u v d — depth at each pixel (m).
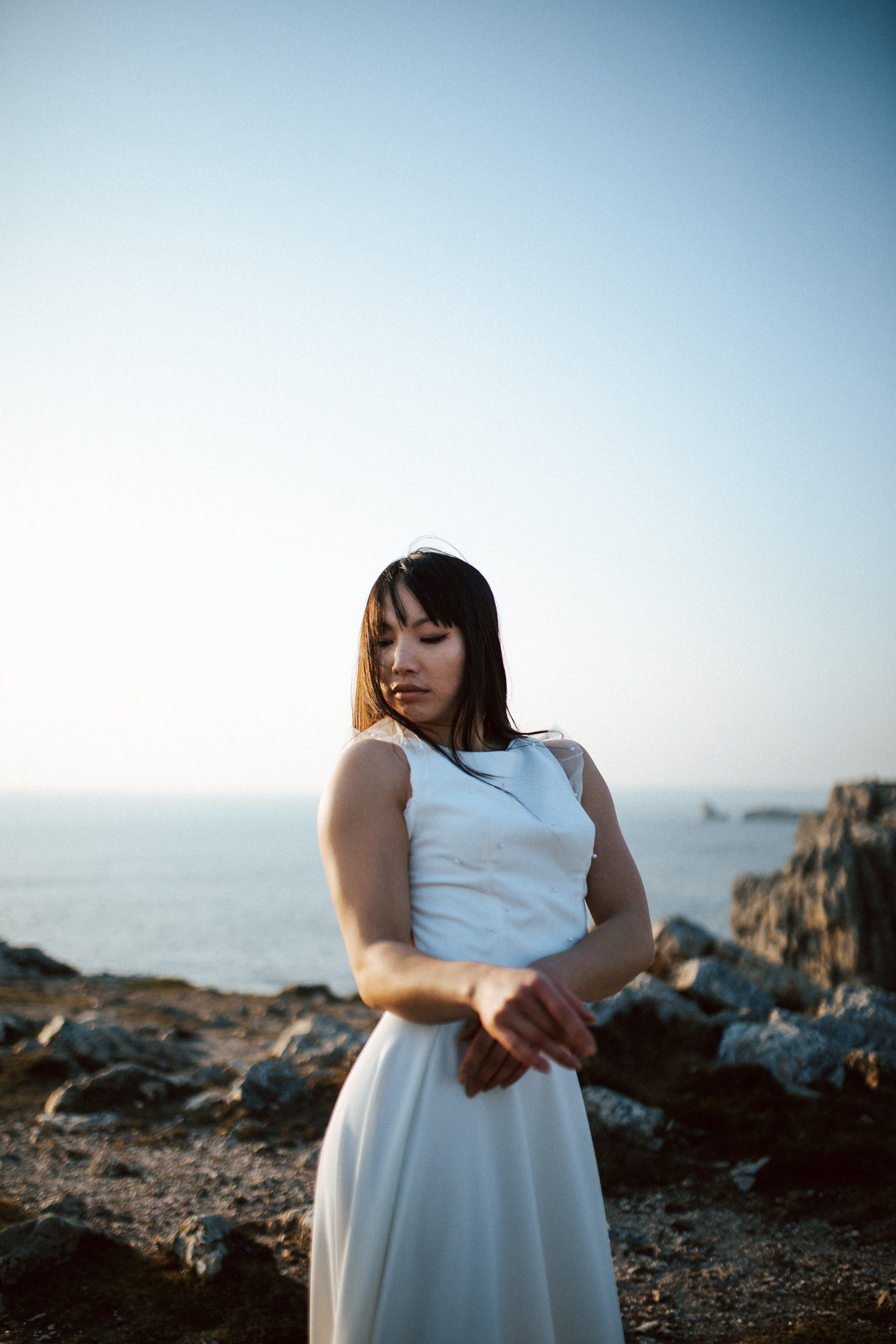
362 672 1.69
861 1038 5.91
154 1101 5.55
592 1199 1.53
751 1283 3.17
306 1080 5.66
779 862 155.25
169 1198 3.99
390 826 1.44
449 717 1.66
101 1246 3.32
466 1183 1.35
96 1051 6.57
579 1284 1.44
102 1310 2.90
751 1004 6.52
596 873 1.71
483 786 1.52
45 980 11.87
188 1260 3.20
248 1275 3.10
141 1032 8.08
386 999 1.27
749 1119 4.53
